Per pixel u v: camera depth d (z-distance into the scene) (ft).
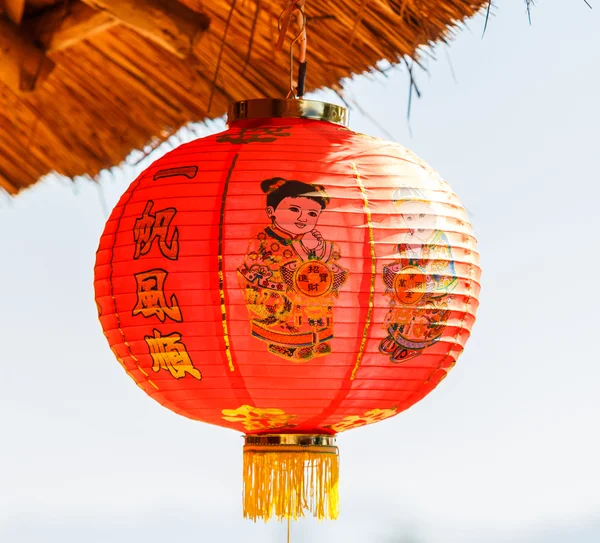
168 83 15.10
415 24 13.98
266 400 10.62
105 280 10.94
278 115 11.38
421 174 10.94
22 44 13.84
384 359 10.48
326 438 11.38
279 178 10.42
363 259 10.27
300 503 11.25
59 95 15.19
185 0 13.84
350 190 10.46
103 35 14.60
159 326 10.48
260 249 10.19
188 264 10.30
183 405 11.12
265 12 14.21
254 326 10.21
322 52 14.70
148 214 10.62
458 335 10.98
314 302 10.18
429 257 10.53
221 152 10.73
